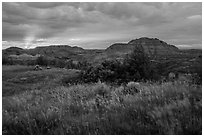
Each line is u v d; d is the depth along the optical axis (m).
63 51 178.38
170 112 4.83
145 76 14.40
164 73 15.68
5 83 17.59
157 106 5.52
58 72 25.66
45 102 7.57
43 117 5.46
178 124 4.27
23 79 20.64
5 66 34.97
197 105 5.14
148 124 4.49
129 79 13.71
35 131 4.84
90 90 9.46
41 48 181.38
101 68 16.12
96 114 5.46
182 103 5.28
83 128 4.65
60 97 8.34
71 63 41.66
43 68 33.19
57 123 5.10
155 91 6.81
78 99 7.79
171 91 6.74
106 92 8.83
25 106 7.23
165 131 4.15
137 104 5.86
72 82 16.36
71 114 5.83
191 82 8.41
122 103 6.09
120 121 4.88
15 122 5.29
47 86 15.87
